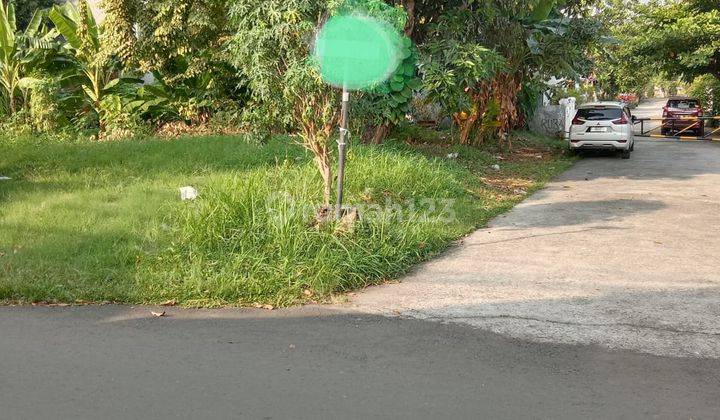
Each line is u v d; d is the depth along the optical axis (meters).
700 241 8.05
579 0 18.52
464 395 3.90
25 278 5.90
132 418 3.56
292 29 6.76
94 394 3.85
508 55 17.48
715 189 12.47
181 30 15.73
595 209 10.34
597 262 7.07
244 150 12.64
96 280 5.99
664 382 4.12
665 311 5.50
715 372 4.29
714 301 5.77
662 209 10.29
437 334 4.95
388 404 3.77
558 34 18.41
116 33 15.70
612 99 41.34
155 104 16.80
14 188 9.74
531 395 3.91
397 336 4.90
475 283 6.33
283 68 7.18
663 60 28.20
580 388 4.02
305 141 7.81
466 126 18.05
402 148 14.95
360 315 5.39
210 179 10.41
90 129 16.08
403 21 7.28
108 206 8.66
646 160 18.34
